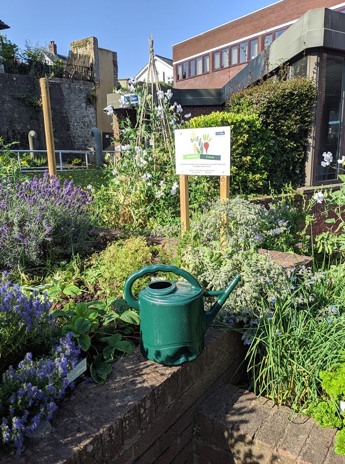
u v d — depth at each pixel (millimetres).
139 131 5004
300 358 2016
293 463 1582
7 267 2791
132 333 2029
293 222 4156
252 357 2191
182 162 3209
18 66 18250
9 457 1209
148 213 4531
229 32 22359
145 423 1523
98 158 11984
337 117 7469
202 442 1871
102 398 1494
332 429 1732
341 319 2203
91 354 1815
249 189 5910
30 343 1630
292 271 2609
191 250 2650
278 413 1849
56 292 2225
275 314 2166
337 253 3812
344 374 1830
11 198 3152
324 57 6984
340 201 3467
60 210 3160
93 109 20188
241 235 2826
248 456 1714
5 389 1323
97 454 1306
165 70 28688
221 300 1973
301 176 7176
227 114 5883
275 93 6539
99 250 3383
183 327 1703
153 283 1884
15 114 17406
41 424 1315
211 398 1967
